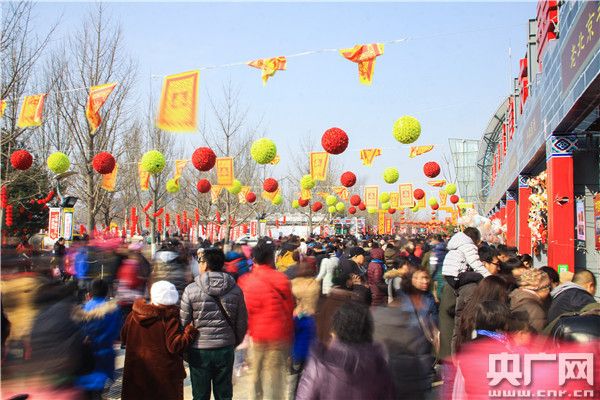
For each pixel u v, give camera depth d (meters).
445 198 28.89
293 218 50.72
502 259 7.50
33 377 4.99
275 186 17.39
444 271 7.06
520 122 16.28
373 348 3.84
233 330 6.01
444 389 6.14
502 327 4.04
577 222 11.42
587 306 4.64
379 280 7.90
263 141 10.59
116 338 5.78
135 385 5.47
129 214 35.62
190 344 5.79
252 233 30.44
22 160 10.76
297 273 6.83
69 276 13.55
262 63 7.80
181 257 10.47
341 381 3.66
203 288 5.93
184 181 31.75
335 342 3.81
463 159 47.47
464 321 4.25
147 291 10.23
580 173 12.03
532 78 14.60
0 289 5.18
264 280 6.59
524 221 16.59
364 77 7.59
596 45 6.77
